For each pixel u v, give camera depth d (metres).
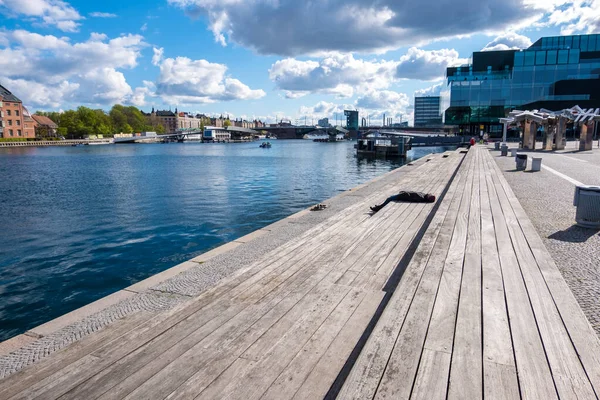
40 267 12.78
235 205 24.23
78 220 20.34
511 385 2.74
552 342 3.32
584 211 8.84
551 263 5.41
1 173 48.59
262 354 3.63
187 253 14.01
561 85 65.75
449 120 74.25
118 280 11.60
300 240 7.78
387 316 3.88
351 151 106.12
